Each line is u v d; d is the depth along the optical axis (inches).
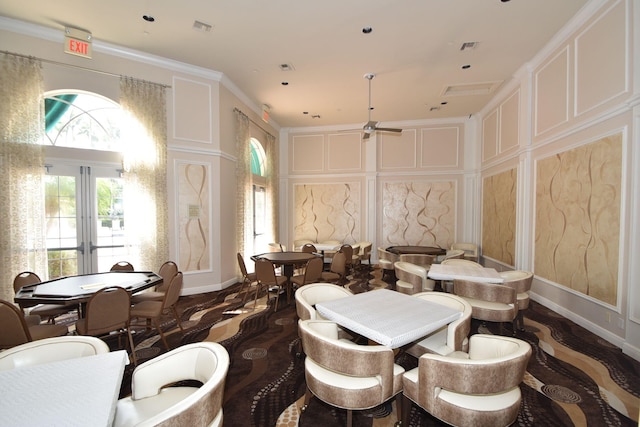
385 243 289.1
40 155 140.7
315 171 301.7
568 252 136.8
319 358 59.3
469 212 267.6
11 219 133.6
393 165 286.0
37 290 104.0
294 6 125.9
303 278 161.9
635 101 99.9
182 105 178.5
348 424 63.4
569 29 135.1
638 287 101.3
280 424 72.7
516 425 71.6
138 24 139.0
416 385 60.2
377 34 145.3
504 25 136.7
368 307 81.2
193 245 182.9
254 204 257.1
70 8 127.6
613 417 74.1
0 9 128.0
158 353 107.7
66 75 149.6
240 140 212.5
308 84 202.8
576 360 101.3
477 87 208.2
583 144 127.1
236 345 114.7
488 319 109.3
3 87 132.6
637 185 101.3
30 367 49.3
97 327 91.4
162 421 36.4
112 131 170.1
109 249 170.1
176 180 176.7
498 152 217.2
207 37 149.6
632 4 102.7
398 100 229.9
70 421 36.6
